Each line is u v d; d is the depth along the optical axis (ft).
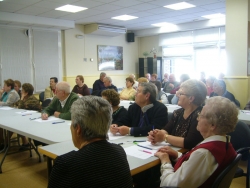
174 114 6.30
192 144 5.33
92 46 26.68
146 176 6.10
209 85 14.73
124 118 7.41
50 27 22.54
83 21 23.75
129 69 30.91
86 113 3.32
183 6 18.97
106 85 18.49
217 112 3.93
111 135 6.70
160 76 29.45
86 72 26.27
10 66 20.57
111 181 3.08
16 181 9.08
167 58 29.25
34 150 12.28
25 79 21.52
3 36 20.11
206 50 25.80
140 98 6.88
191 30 26.50
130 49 30.81
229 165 3.81
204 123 4.08
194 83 5.74
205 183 3.91
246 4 14.89
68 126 8.11
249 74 15.34
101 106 3.42
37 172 9.87
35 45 21.97
